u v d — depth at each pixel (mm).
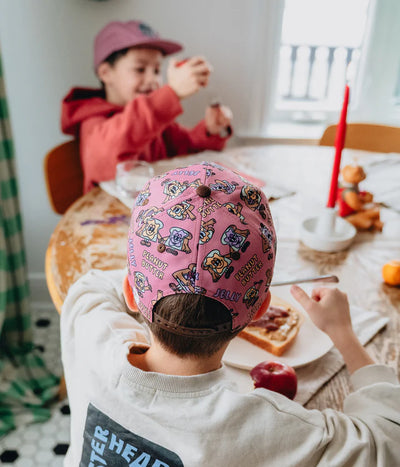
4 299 1503
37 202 1954
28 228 2002
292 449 460
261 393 487
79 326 635
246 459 460
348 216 1104
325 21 1898
